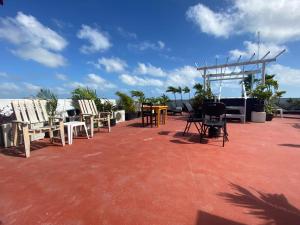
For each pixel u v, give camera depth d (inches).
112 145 159.2
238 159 122.7
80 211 66.7
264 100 323.3
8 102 173.8
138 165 111.8
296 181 90.7
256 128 247.9
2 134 151.0
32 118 152.6
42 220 61.8
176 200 74.0
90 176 96.2
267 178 94.0
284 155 131.0
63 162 117.0
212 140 177.5
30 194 78.4
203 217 63.5
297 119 358.9
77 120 218.1
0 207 69.1
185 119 361.4
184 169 105.6
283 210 67.6
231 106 329.1
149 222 61.0
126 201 73.2
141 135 202.5
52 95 206.8
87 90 270.5
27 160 120.5
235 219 62.6
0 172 101.2
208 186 85.7
